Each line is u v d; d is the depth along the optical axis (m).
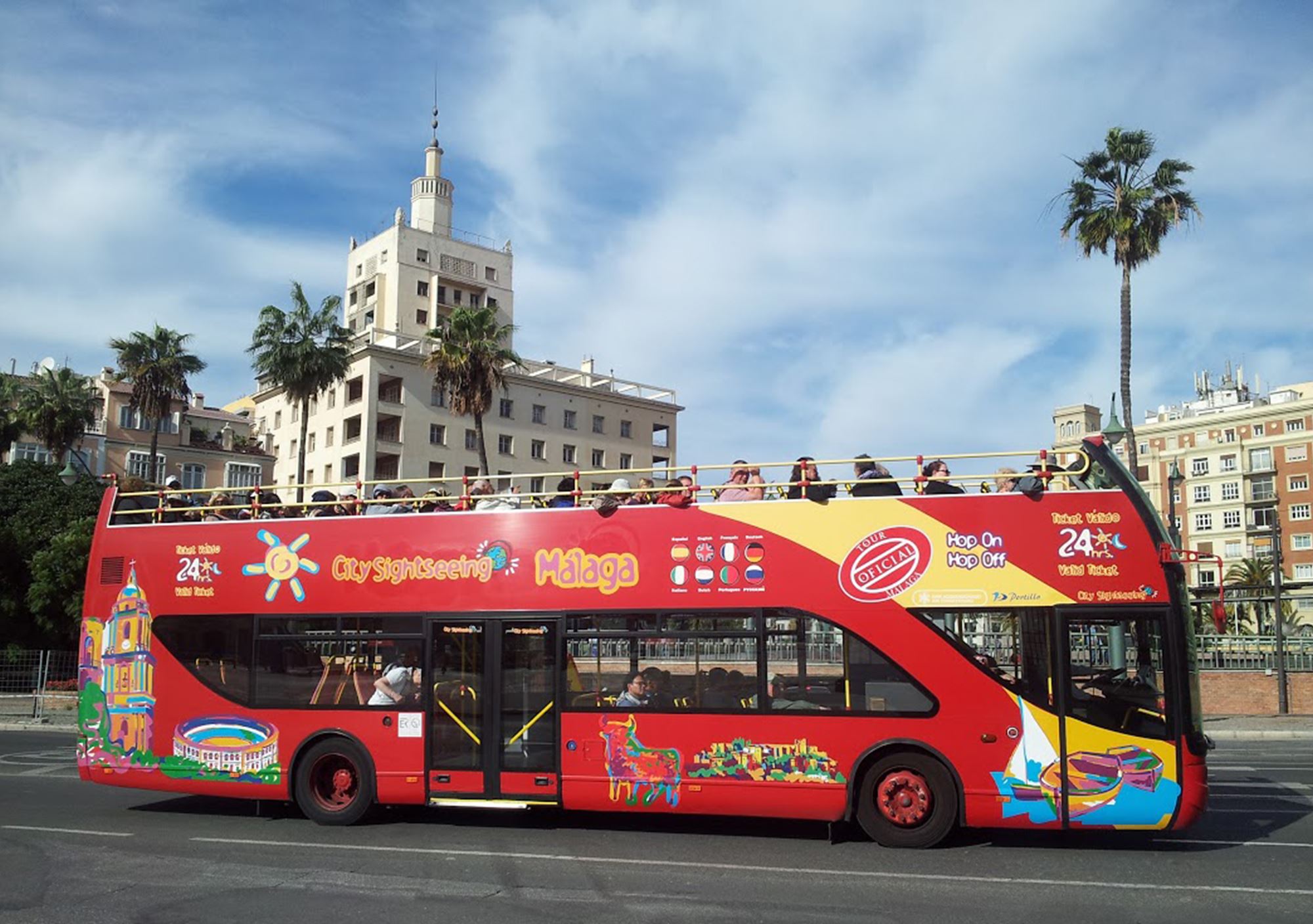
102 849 9.99
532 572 10.98
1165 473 92.62
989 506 10.00
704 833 10.64
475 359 46.25
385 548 11.48
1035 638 9.68
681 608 10.48
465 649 11.05
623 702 10.50
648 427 80.00
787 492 10.84
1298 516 84.31
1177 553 9.66
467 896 7.97
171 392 51.72
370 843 10.21
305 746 11.38
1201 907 7.56
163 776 11.84
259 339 47.69
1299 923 7.13
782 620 10.20
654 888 8.23
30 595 31.31
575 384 77.00
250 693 11.65
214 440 70.19
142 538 12.45
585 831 10.84
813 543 10.28
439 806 11.43
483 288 83.50
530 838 10.45
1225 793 13.14
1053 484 10.13
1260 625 40.84
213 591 12.01
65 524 33.97
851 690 9.95
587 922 7.23
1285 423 86.00
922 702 9.77
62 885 8.40
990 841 10.12
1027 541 9.84
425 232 81.38
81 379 53.62
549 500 11.73
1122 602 9.60
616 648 10.61
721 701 10.25
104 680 12.25
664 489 10.89
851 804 9.80
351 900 7.88
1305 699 27.59
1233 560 86.88
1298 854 9.46
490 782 10.74
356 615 11.43
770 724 10.07
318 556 11.71
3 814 12.20
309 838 10.52
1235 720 25.22
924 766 9.74
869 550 10.14
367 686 11.30
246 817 11.89
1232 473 88.44
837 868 8.93
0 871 8.98
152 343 51.12
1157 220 34.41
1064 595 9.69
